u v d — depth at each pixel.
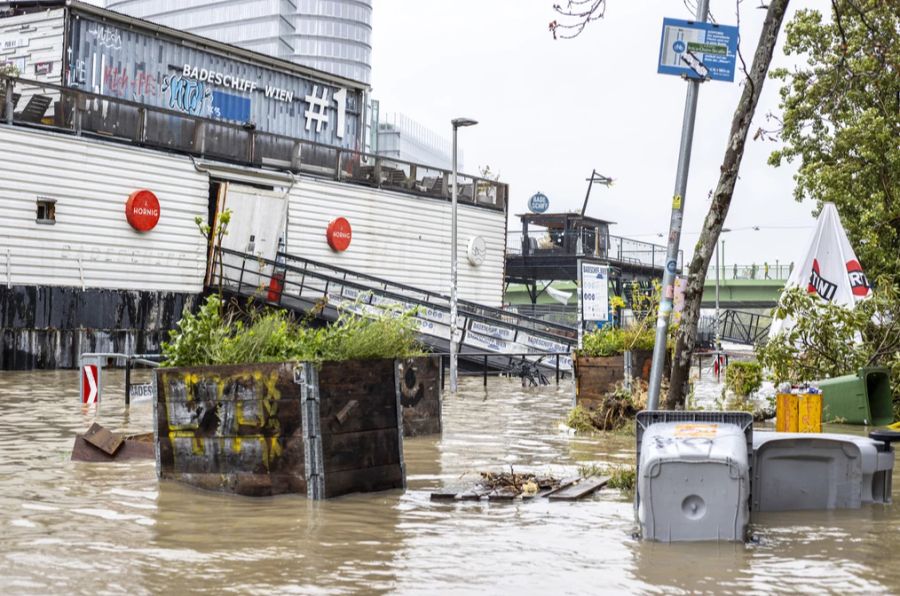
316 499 9.10
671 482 7.50
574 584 6.22
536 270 50.75
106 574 6.32
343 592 5.97
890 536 7.67
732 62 11.71
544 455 12.55
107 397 19.84
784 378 18.00
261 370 9.31
